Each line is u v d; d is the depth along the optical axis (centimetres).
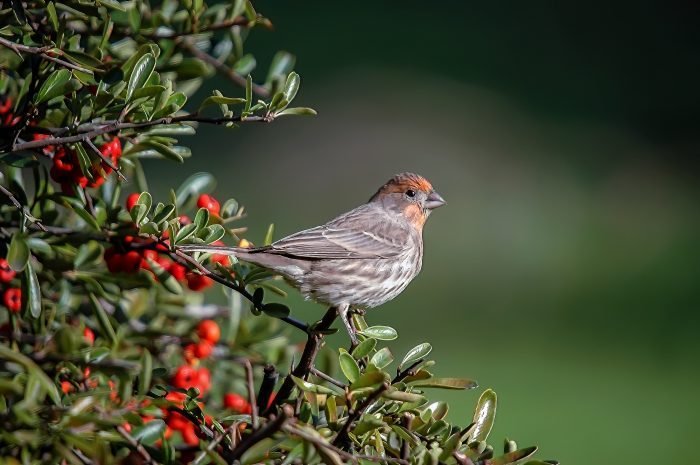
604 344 1684
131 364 495
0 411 441
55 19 529
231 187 2038
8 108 598
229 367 708
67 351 487
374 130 2270
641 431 1395
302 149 2178
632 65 2730
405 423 514
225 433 496
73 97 530
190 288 634
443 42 2680
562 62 2709
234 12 630
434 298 1827
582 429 1397
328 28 2616
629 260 1995
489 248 2008
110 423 439
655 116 2533
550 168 2286
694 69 2734
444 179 2177
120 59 599
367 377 494
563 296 1869
